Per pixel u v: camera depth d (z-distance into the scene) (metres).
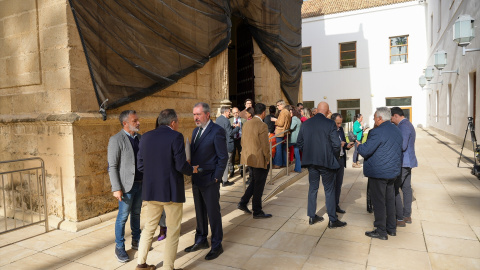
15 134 5.09
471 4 10.62
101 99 4.66
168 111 3.26
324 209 5.25
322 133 4.24
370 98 23.00
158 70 5.60
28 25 4.79
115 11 4.89
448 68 14.70
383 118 3.92
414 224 4.51
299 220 4.73
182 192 3.14
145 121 5.45
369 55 22.94
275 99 10.84
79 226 4.40
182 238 4.12
